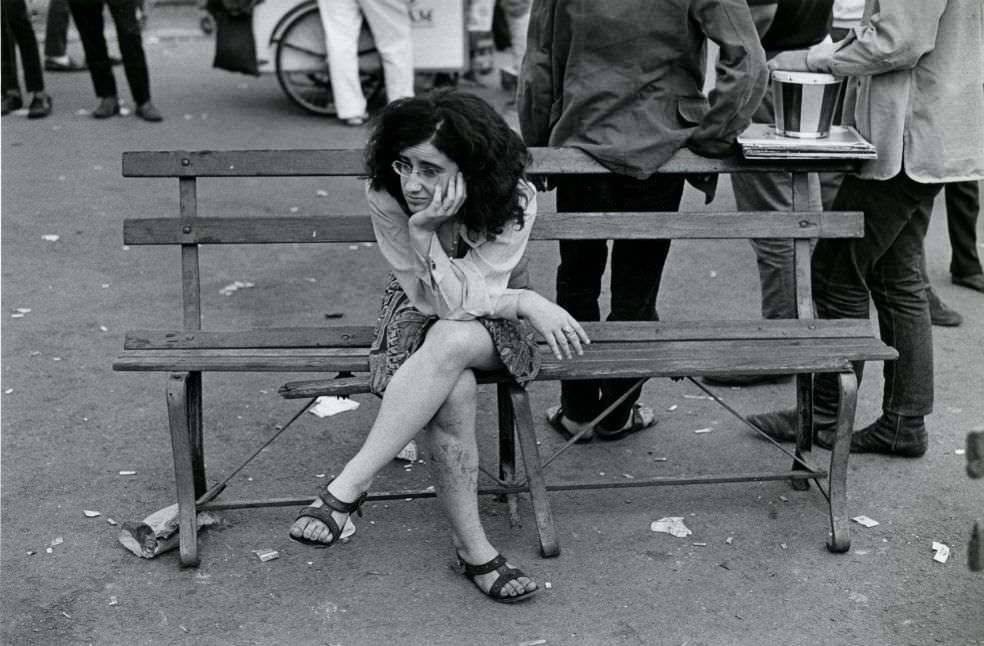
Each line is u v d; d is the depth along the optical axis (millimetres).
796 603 3430
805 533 3791
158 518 3680
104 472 4172
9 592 3479
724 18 3670
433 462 3355
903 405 4168
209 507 3645
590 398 4312
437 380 3248
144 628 3322
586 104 3877
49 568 3604
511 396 3535
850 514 3889
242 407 4680
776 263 4816
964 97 3844
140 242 3846
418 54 9352
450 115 3137
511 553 3678
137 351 3711
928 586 3508
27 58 9172
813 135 3920
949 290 5871
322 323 5539
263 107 9789
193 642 3262
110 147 8461
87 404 4688
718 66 3734
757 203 4863
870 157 3840
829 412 4320
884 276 4098
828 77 3846
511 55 10695
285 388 3514
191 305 3867
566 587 3504
